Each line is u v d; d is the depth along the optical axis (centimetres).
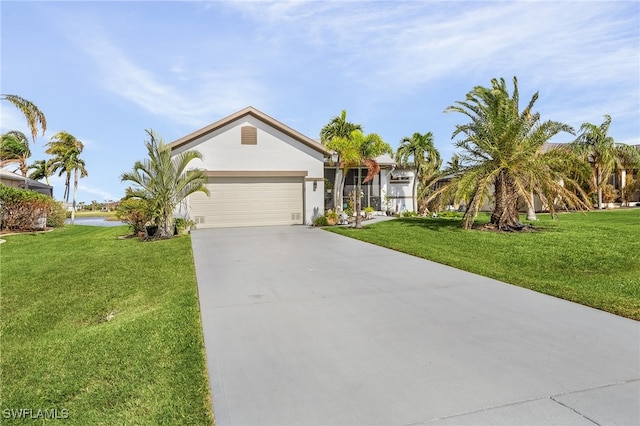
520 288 646
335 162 1994
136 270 808
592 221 1739
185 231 1485
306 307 545
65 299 623
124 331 468
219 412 291
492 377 340
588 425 269
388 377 341
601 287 645
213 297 599
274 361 375
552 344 413
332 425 272
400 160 2773
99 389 337
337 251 1024
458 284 673
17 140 2856
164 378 350
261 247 1098
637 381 332
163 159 1348
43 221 1814
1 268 878
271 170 1717
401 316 504
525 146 1346
